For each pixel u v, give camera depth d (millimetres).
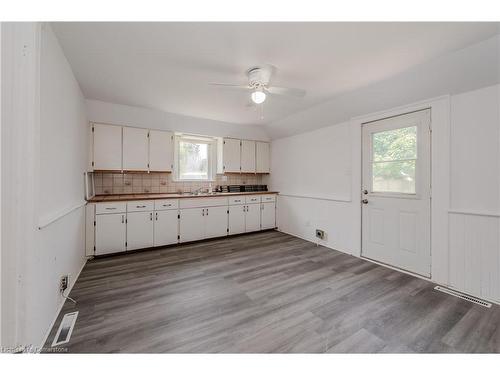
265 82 2139
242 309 1801
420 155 2414
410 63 2006
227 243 3707
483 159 1986
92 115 3088
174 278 2361
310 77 2295
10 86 1066
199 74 2234
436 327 1588
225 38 1657
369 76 2268
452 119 2162
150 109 3354
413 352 1358
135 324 1589
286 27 1527
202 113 3557
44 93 1388
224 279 2350
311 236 3840
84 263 2740
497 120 1910
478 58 1782
